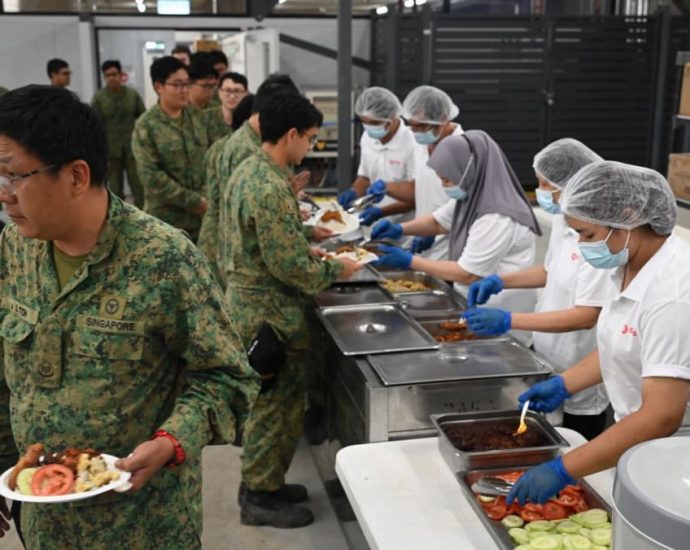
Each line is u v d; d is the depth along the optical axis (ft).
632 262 5.46
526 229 9.10
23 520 4.78
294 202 8.00
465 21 14.78
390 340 7.73
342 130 14.06
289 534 9.23
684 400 4.95
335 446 9.07
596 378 6.12
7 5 24.70
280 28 24.85
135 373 4.34
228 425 4.58
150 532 4.58
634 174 5.16
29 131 3.68
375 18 20.56
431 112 10.89
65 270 4.28
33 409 4.36
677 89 14.15
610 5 16.19
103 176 4.08
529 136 15.29
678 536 2.92
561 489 5.00
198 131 14.03
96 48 25.67
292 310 8.42
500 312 7.16
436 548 4.76
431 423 6.73
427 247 11.64
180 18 25.36
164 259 4.23
